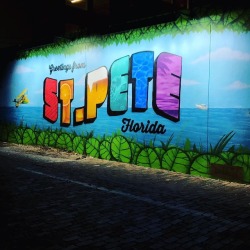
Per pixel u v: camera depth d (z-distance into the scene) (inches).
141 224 182.1
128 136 374.9
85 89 428.8
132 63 369.7
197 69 311.1
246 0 275.7
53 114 478.3
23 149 479.8
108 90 397.7
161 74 341.1
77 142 440.8
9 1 609.6
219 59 295.7
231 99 288.7
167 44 335.3
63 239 160.4
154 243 157.8
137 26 362.0
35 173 310.7
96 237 163.6
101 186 266.2
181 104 323.6
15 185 263.4
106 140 400.5
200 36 308.7
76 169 335.3
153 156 349.4
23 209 204.8
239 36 282.5
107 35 397.1
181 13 319.9
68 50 451.8
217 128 298.2
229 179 290.0
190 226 179.9
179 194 245.1
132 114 370.0
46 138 490.6
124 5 506.6
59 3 645.3
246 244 157.6
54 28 646.5
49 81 484.1
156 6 508.7
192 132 315.6
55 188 257.3
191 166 316.8
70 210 204.5
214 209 209.8
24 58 527.8
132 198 232.7
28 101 521.7
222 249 152.0
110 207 211.6
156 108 346.0
